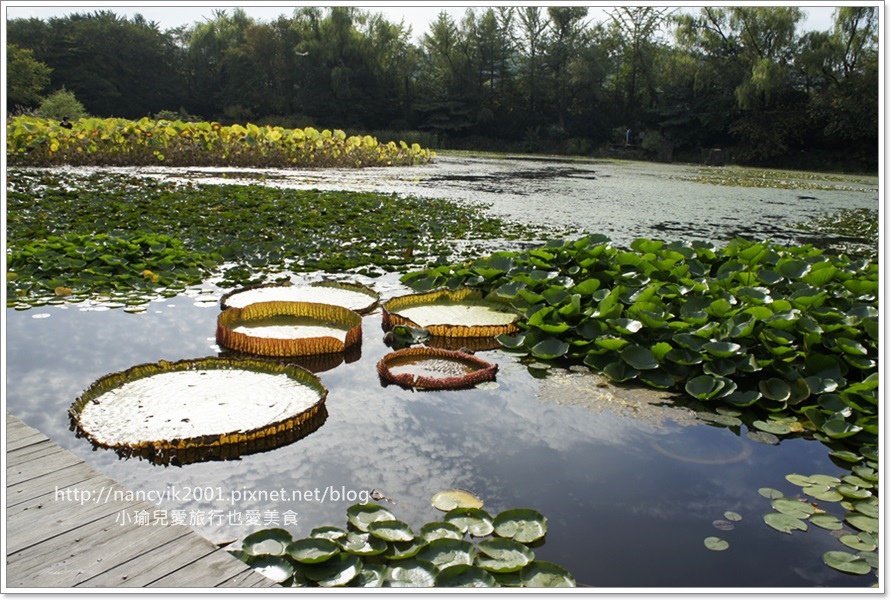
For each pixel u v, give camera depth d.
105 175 11.05
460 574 1.67
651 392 2.96
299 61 39.16
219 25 42.22
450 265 5.04
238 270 4.74
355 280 4.72
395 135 35.72
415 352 3.27
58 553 1.64
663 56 37.31
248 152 15.68
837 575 1.79
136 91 39.50
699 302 3.68
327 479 2.16
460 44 39.66
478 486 2.17
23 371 2.94
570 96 39.22
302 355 3.25
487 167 20.78
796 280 4.05
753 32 32.31
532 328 3.63
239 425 2.36
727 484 2.24
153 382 2.67
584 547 1.88
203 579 1.59
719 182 17.41
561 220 8.38
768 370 3.07
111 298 4.02
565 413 2.74
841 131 29.03
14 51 31.58
